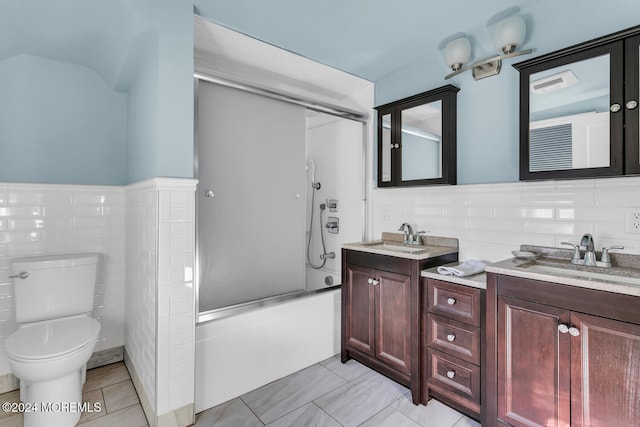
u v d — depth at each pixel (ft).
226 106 7.02
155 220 5.34
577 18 5.59
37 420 5.25
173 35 5.49
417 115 7.65
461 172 7.23
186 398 5.55
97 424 5.63
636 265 5.02
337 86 9.52
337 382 6.93
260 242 7.54
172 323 5.42
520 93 5.82
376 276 7.04
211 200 6.82
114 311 7.89
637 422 3.79
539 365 4.55
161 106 5.36
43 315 6.36
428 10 6.15
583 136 5.15
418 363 6.18
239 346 6.42
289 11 6.08
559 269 5.30
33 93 7.10
